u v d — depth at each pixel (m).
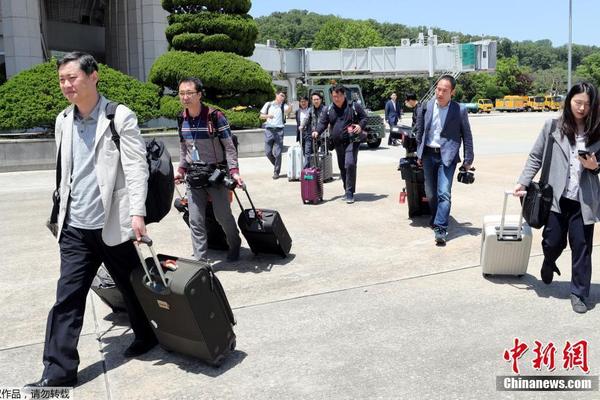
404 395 3.14
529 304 4.41
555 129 4.23
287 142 20.06
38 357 3.74
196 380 3.37
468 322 4.09
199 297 3.31
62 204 3.34
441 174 6.15
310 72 33.78
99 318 4.39
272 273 5.31
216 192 5.19
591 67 101.44
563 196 4.18
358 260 5.68
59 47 32.81
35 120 12.88
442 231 6.10
